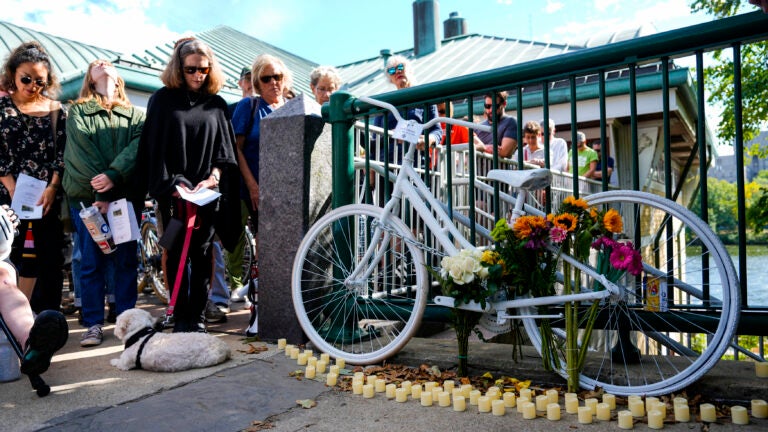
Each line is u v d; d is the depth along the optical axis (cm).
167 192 314
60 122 366
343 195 341
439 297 264
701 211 239
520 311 253
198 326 336
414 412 222
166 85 327
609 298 235
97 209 334
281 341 325
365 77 1271
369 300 326
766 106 866
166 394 242
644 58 251
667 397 223
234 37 1365
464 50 1323
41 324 228
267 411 224
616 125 897
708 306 238
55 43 861
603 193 248
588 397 230
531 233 239
